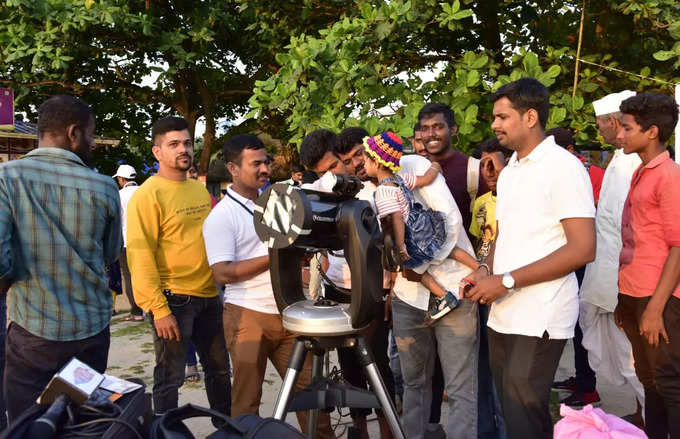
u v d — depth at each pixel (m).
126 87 13.07
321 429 2.84
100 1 9.71
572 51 6.75
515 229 2.22
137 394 1.81
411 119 5.00
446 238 2.73
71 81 12.52
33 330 2.23
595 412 1.95
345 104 5.61
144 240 2.88
